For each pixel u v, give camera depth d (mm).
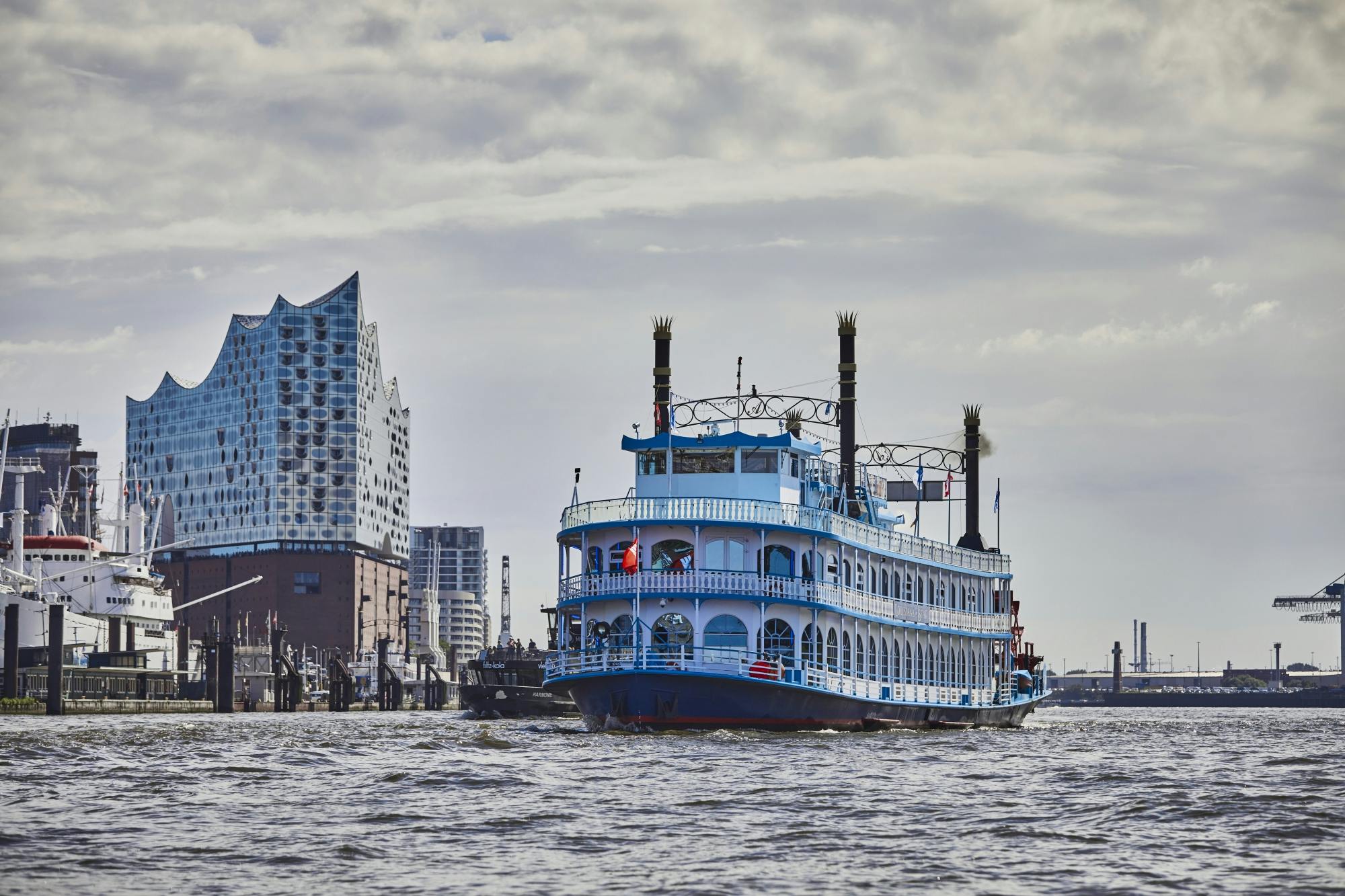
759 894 82625
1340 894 83500
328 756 167625
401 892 82562
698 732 198875
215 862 90625
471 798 121188
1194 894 83312
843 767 149625
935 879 87000
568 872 88188
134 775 140375
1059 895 83125
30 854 92375
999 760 164375
